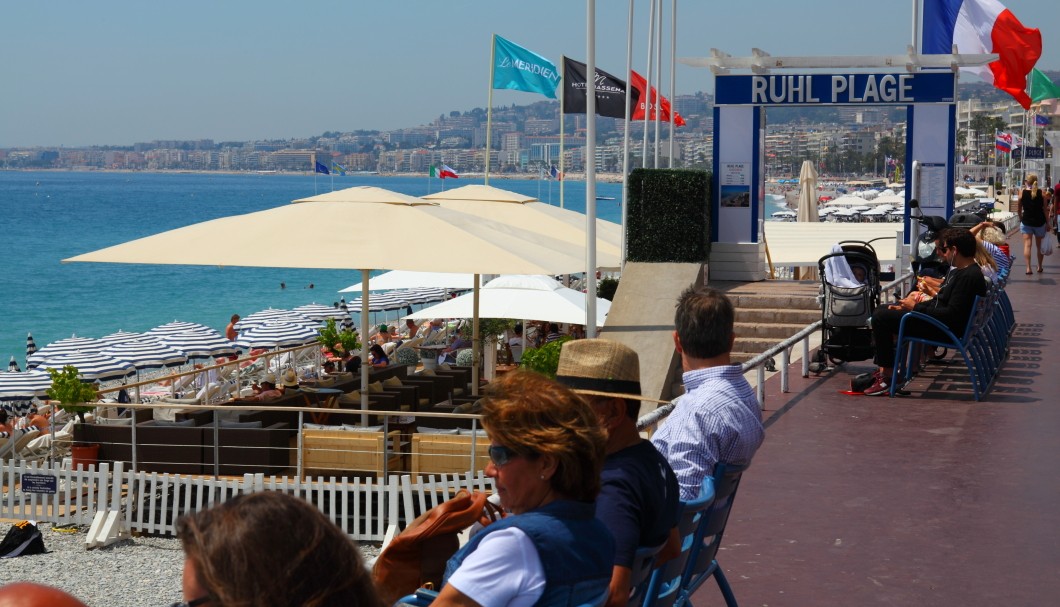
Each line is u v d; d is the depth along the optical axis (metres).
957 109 18.64
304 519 1.88
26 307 49.09
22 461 12.89
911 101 18.84
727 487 4.14
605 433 2.77
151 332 29.30
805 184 35.34
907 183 18.92
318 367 26.56
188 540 1.88
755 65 19.41
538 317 19.06
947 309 9.71
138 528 12.45
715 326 4.24
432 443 12.29
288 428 12.97
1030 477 7.11
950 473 7.23
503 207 19.64
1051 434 8.38
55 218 117.69
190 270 67.88
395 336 31.41
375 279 22.95
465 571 2.53
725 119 19.66
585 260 15.88
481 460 12.21
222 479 12.26
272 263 11.77
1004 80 21.02
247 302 52.69
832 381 11.03
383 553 4.06
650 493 3.23
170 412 14.48
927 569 5.37
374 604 1.94
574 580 2.56
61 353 24.59
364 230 12.70
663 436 4.18
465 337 24.39
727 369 4.23
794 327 16.92
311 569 1.84
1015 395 10.02
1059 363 11.77
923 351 11.71
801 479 7.10
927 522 6.14
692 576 4.07
